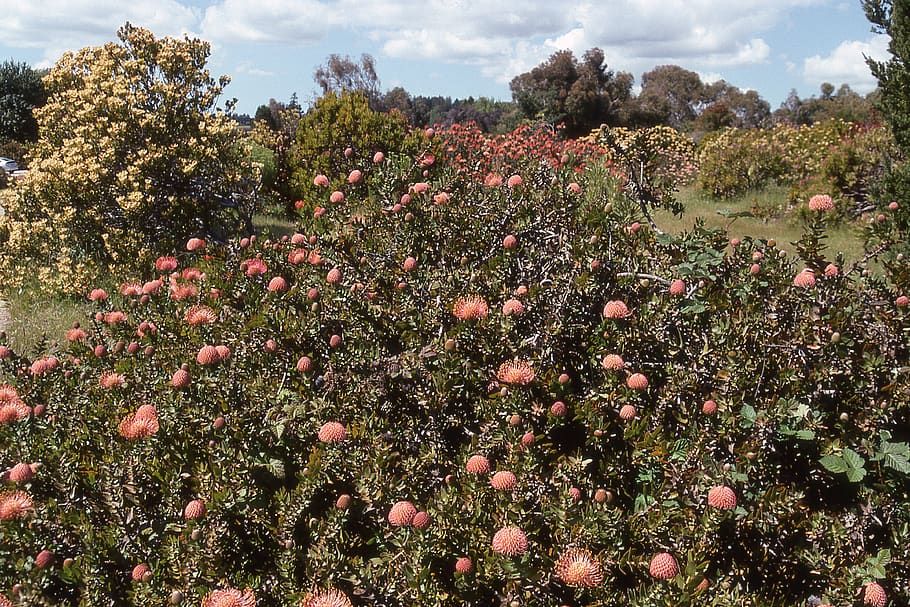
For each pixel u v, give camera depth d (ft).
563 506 7.42
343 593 6.82
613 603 7.03
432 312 10.57
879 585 7.23
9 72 108.68
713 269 11.05
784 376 9.12
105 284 26.27
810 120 229.04
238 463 8.14
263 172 38.75
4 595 7.18
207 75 30.91
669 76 250.78
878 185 26.84
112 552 7.82
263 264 12.79
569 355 10.40
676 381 9.01
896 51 25.82
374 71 124.47
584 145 44.91
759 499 7.82
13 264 27.32
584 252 10.85
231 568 7.65
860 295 10.78
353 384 9.87
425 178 14.89
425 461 8.72
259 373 10.23
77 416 10.04
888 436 8.77
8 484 8.22
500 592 7.05
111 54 29.58
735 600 6.61
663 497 7.88
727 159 50.11
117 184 27.91
